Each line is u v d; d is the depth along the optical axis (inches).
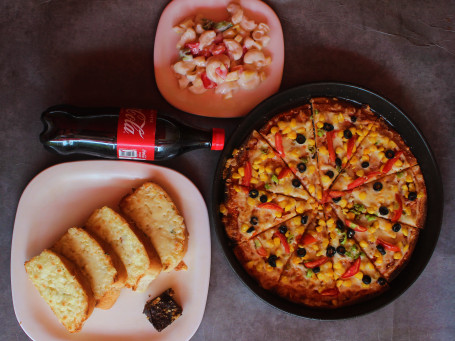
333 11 22.9
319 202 21.0
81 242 19.9
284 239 20.4
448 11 23.2
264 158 20.6
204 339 22.5
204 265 21.5
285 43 22.8
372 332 23.1
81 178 21.2
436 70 23.2
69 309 19.5
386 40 23.0
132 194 20.8
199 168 22.4
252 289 19.7
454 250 23.2
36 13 21.6
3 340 21.6
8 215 21.6
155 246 20.7
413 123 20.8
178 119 20.2
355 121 21.0
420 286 23.3
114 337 21.3
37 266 19.5
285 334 22.8
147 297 21.5
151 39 22.1
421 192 21.2
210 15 21.7
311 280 20.6
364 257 20.8
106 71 22.0
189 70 21.0
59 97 21.8
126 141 19.1
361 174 20.7
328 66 22.9
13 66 21.6
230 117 21.8
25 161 21.7
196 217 21.5
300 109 21.1
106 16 21.9
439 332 23.3
